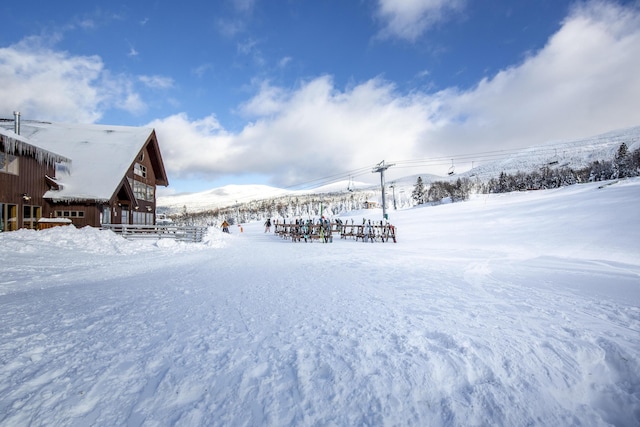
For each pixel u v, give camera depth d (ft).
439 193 383.86
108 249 47.29
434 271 30.45
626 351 11.73
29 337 13.70
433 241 61.46
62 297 21.04
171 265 36.58
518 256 39.91
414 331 13.85
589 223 55.52
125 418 8.48
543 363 11.16
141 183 92.99
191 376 10.46
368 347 12.27
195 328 14.82
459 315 16.15
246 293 21.85
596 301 18.84
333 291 22.16
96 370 10.88
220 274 30.14
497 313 16.47
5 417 8.43
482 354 11.57
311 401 9.17
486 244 51.78
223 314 16.93
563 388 10.00
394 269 31.96
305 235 75.15
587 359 11.59
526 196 135.95
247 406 8.97
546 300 19.13
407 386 9.78
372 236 71.77
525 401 9.32
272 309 17.80
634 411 9.25
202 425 8.22
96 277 28.99
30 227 60.39
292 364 11.10
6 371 10.80
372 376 10.25
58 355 11.98
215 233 72.38
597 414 9.10
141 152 92.48
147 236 64.18
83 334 14.10
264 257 43.88
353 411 8.79
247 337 13.62
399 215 131.75
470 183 535.60
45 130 89.61
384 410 8.81
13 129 85.92
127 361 11.50
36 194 61.72
